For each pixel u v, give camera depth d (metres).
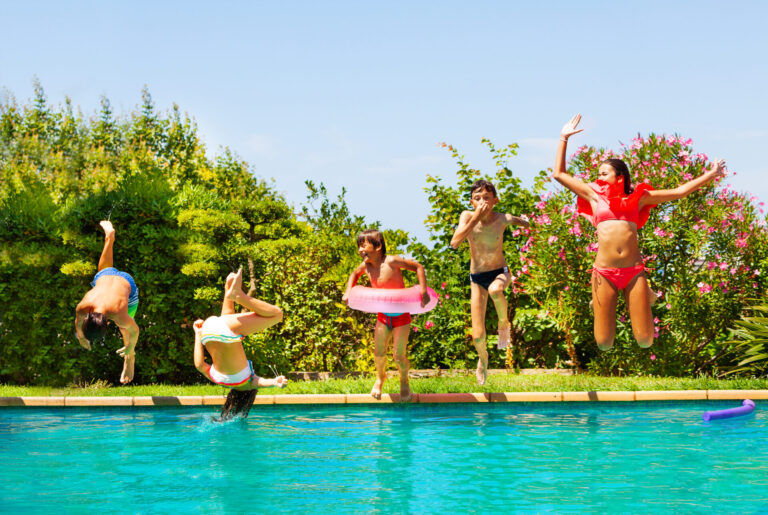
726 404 8.69
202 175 25.31
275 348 12.45
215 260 11.53
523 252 12.20
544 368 12.72
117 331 11.39
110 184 21.97
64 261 11.28
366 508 4.37
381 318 8.60
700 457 5.77
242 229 11.96
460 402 8.75
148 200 11.56
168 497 4.66
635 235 6.54
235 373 7.51
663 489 4.77
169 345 11.38
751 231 11.68
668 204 11.75
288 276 13.30
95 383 11.20
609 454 5.91
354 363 13.37
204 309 11.55
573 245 11.38
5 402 8.87
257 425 7.52
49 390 9.80
